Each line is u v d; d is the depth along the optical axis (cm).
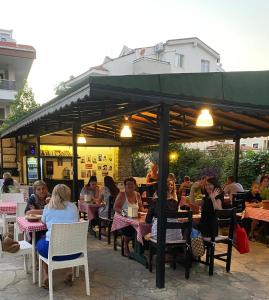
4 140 1143
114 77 317
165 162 402
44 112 492
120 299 361
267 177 734
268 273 452
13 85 1783
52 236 349
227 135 856
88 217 650
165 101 361
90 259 503
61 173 1195
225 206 589
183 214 419
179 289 391
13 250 389
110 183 632
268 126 720
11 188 776
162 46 2216
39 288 388
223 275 441
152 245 439
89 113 562
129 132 729
